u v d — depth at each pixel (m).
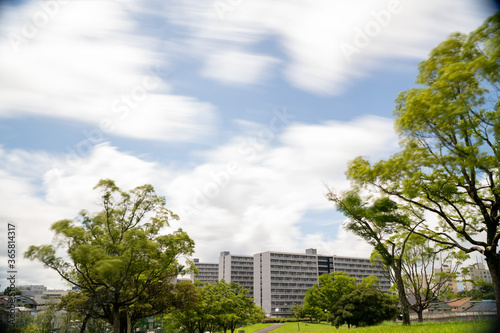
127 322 29.88
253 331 72.38
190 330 44.31
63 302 28.73
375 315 42.00
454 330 12.88
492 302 51.59
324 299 63.31
